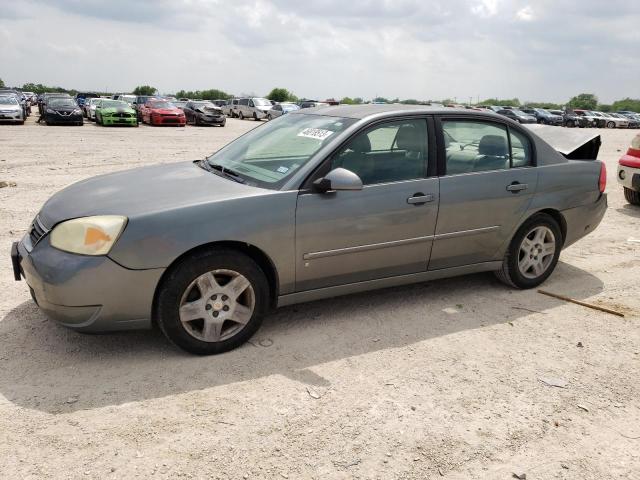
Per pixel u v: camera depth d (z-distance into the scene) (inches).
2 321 152.2
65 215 133.1
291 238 141.6
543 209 186.7
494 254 181.6
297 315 164.7
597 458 106.3
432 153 164.1
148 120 1120.2
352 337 151.8
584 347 151.5
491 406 121.6
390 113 160.2
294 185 143.0
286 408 117.3
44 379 124.6
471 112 173.8
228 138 800.9
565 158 195.2
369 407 119.0
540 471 102.0
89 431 107.0
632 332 161.9
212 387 124.3
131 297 127.4
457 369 136.9
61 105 987.9
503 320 167.2
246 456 102.0
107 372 128.7
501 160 178.5
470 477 99.4
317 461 101.6
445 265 173.2
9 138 674.8
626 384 133.2
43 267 125.6
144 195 139.6
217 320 137.4
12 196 312.0
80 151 556.4
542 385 131.1
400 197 156.3
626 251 246.5
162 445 103.9
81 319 127.0
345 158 150.3
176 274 130.0
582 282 203.8
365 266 156.8
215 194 138.6
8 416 110.4
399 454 104.5
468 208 169.2
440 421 115.2
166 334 133.6
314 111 178.9
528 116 1550.2
